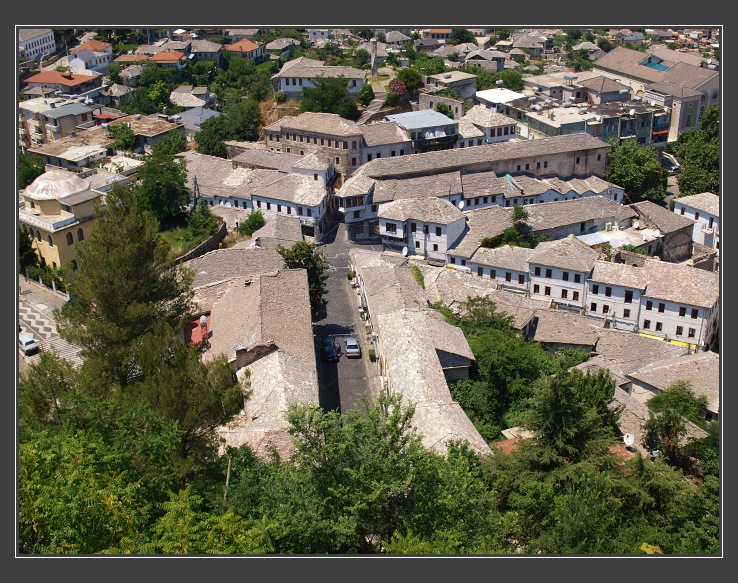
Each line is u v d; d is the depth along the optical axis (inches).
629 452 2891.2
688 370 3486.7
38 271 3784.5
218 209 5260.8
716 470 2847.0
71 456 1909.4
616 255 4648.1
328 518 2033.7
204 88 7667.3
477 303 3875.5
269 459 2522.1
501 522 2108.8
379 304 3759.8
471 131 6018.7
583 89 7308.1
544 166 5772.6
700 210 5516.7
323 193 5137.8
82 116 6697.8
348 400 3358.8
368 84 6747.1
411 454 2068.2
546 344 3900.1
